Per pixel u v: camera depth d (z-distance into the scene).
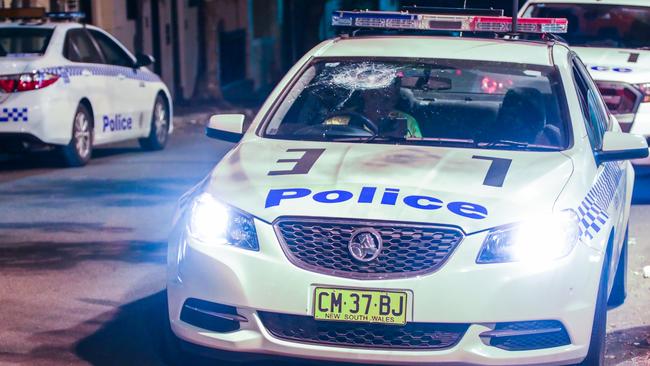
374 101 7.39
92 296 8.14
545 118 7.06
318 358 5.75
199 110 24.47
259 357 5.89
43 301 7.99
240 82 33.31
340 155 6.49
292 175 6.16
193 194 6.43
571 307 5.75
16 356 6.71
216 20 26.52
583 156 6.64
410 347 5.68
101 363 6.62
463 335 5.64
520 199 5.88
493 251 5.68
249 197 5.96
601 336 6.02
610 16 14.15
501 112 7.20
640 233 10.98
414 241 5.68
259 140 6.95
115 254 9.52
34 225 10.72
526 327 5.70
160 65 27.19
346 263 5.71
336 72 7.55
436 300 5.61
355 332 5.71
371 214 5.71
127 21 25.42
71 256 9.42
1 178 13.88
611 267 6.66
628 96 12.38
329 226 5.74
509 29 7.86
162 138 17.75
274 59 36.66
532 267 5.67
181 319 6.03
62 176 14.07
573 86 7.24
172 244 6.24
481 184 6.01
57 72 14.48
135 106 16.69
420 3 25.95
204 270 5.86
